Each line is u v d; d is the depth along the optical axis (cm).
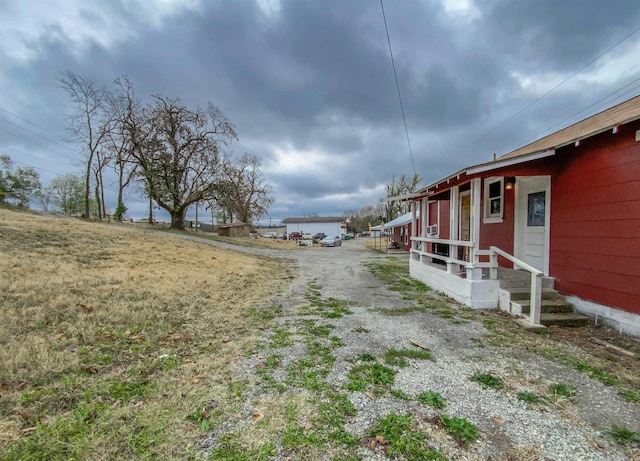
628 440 201
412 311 533
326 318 483
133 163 2303
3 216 1118
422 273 855
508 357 338
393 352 346
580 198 500
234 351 341
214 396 246
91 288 540
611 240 445
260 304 571
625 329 423
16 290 471
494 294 560
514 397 254
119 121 2269
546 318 469
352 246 3291
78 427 201
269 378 279
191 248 1332
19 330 350
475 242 573
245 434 202
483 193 832
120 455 178
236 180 3675
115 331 377
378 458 182
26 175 3394
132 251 970
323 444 193
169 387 257
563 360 331
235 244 2212
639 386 276
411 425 214
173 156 2353
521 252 673
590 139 482
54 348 315
